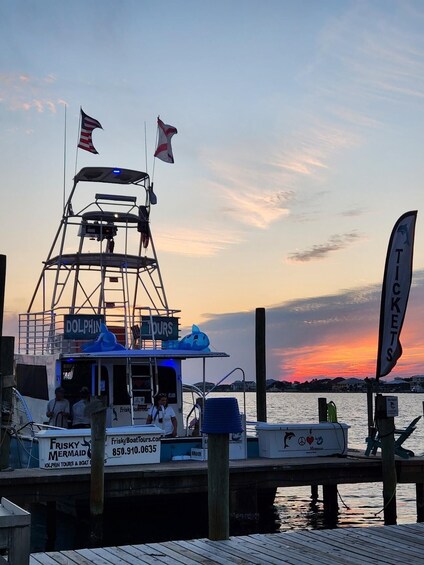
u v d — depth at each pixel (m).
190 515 18.22
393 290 18.47
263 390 23.38
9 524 5.80
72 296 23.75
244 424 18.42
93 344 19.52
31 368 22.25
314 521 18.67
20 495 14.67
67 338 20.69
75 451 16.38
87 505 17.31
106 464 16.67
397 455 18.66
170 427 19.53
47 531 16.86
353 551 9.81
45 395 20.88
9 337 16.94
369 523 18.39
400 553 9.70
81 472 15.38
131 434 16.97
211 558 9.45
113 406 20.52
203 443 18.12
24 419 22.30
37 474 15.11
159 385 21.14
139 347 22.23
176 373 21.33
